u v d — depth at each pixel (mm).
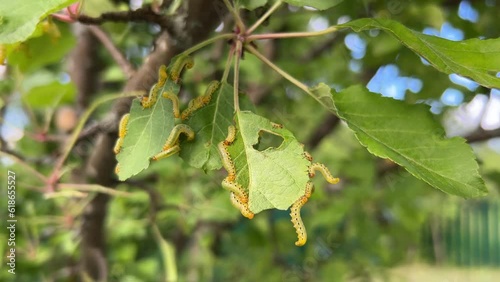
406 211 768
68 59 659
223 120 302
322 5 315
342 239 940
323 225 846
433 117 307
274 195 275
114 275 738
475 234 2809
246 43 314
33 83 540
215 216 642
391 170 789
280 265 906
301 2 315
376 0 514
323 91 312
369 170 754
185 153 295
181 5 340
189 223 668
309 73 824
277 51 790
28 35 247
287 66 757
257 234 867
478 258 2752
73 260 625
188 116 302
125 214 681
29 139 601
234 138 290
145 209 681
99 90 715
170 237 829
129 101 381
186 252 966
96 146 435
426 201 932
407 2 498
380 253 900
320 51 792
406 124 305
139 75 365
